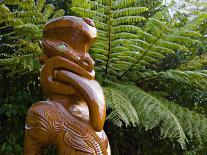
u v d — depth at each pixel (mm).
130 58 4363
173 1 4422
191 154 4523
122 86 4160
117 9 4020
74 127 1386
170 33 4215
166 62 4918
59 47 1457
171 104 4324
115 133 4402
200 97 4805
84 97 1410
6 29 4344
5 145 4008
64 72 1437
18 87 4281
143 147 4477
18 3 3775
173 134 3732
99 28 4109
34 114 1401
